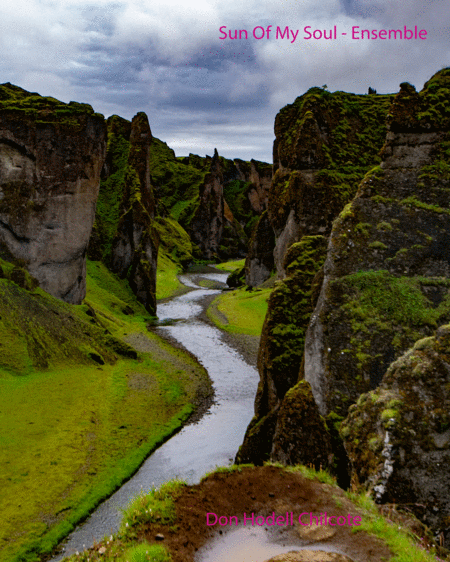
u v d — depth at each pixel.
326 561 10.75
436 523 13.41
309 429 19.02
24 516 23.80
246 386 47.31
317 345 24.77
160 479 28.98
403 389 16.09
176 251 169.62
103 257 94.25
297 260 33.38
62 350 48.03
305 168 55.38
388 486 14.25
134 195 97.19
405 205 27.88
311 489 15.09
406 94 30.30
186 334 70.00
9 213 57.22
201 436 35.59
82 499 25.88
